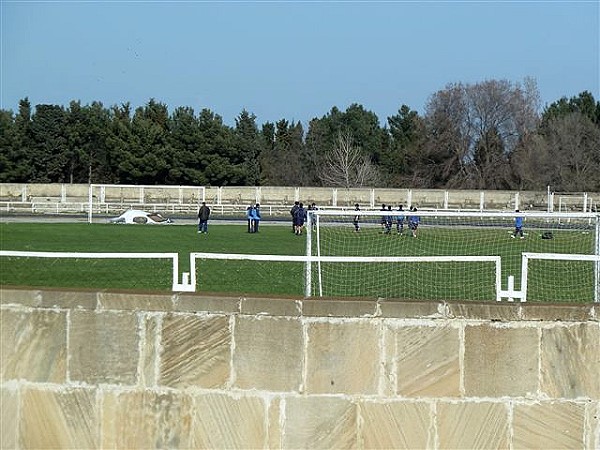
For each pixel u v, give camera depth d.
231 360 7.50
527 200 60.84
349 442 7.46
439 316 7.46
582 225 22.53
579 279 19.48
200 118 84.56
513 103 81.00
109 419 7.56
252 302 7.48
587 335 7.49
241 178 85.19
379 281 19.12
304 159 95.69
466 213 13.28
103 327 7.58
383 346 7.46
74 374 7.60
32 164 85.75
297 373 7.45
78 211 56.81
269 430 7.48
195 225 46.97
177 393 7.53
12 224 43.69
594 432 7.50
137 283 18.58
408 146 86.19
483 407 7.46
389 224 27.77
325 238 27.39
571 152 73.75
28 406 7.62
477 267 21.45
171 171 83.31
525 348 7.48
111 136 84.44
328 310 7.46
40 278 19.23
